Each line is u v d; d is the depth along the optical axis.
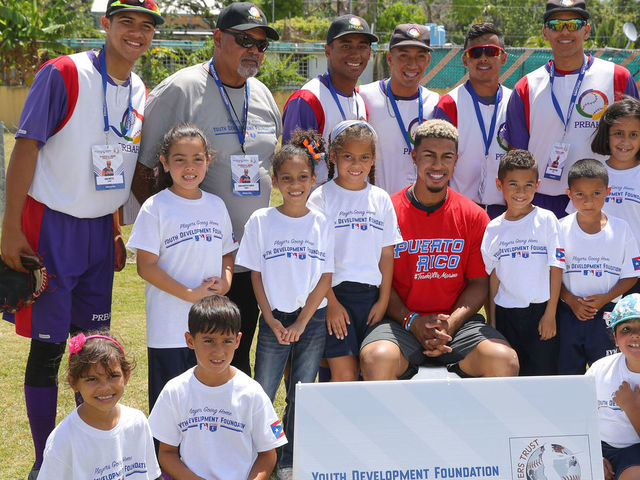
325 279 3.96
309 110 4.82
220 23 4.30
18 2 25.02
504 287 4.25
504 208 5.12
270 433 3.29
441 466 3.17
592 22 47.12
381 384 3.20
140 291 7.85
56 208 3.96
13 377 5.39
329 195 4.16
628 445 3.62
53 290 3.98
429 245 4.25
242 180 4.34
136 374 5.46
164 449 3.31
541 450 3.21
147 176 4.31
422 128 4.18
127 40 3.95
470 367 3.99
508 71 16.58
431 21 52.19
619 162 4.55
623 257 4.24
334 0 46.72
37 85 3.87
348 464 3.15
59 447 3.01
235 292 4.42
